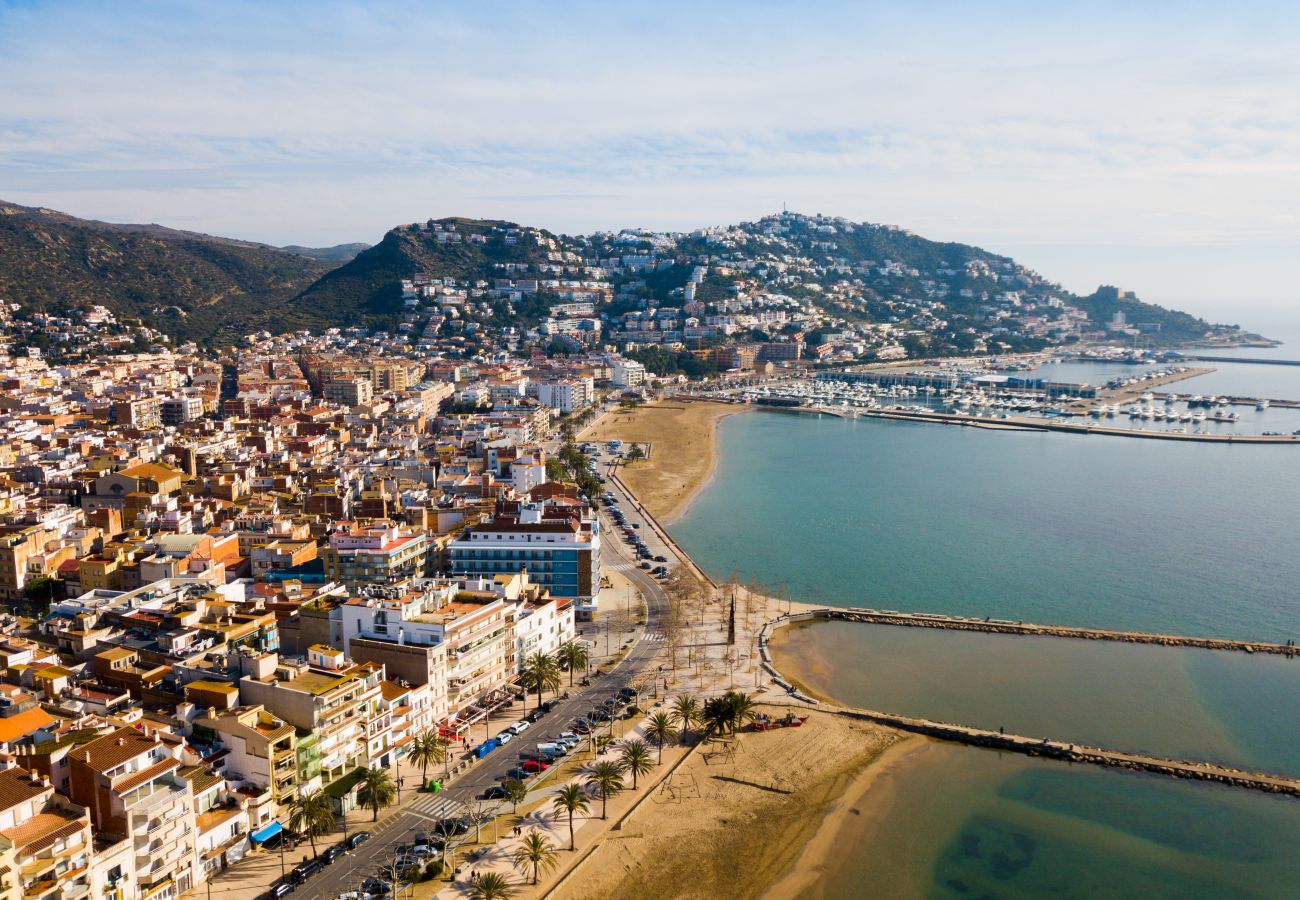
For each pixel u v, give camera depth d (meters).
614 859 190.62
